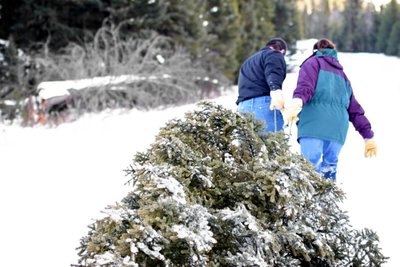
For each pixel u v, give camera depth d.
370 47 92.12
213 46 26.80
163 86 17.75
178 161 2.76
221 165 2.82
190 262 2.29
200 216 2.32
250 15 33.72
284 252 2.67
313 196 2.89
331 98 4.74
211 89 22.38
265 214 2.70
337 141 4.73
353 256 2.80
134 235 2.22
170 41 21.97
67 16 19.81
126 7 20.17
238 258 2.40
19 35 19.28
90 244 2.36
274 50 5.23
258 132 3.13
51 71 16.92
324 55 4.88
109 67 16.95
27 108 14.69
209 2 27.84
